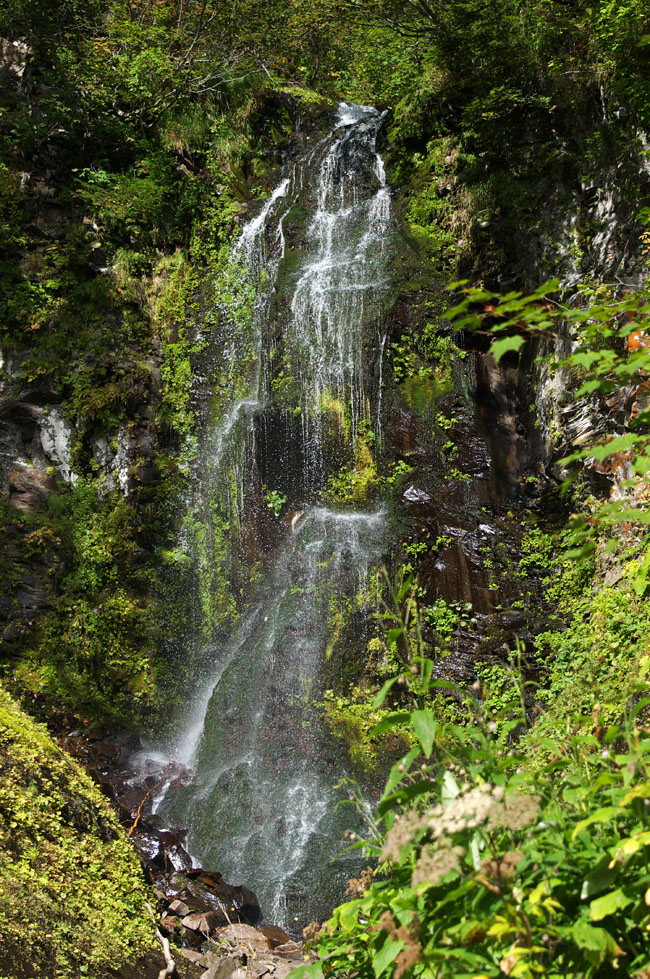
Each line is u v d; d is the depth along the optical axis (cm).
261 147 1316
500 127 1098
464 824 212
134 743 890
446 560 938
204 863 718
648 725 480
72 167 1170
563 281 976
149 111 1268
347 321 1059
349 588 910
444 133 1225
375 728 247
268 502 1000
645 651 645
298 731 838
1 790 443
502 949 215
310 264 1150
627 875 212
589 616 836
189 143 1263
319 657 880
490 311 241
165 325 1107
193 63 1341
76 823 477
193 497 1025
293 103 1380
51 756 498
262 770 809
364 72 1497
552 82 1048
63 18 1231
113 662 926
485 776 251
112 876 465
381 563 916
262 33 1443
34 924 379
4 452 973
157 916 483
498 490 998
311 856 703
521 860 216
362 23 1444
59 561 951
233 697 884
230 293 1144
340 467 998
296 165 1302
